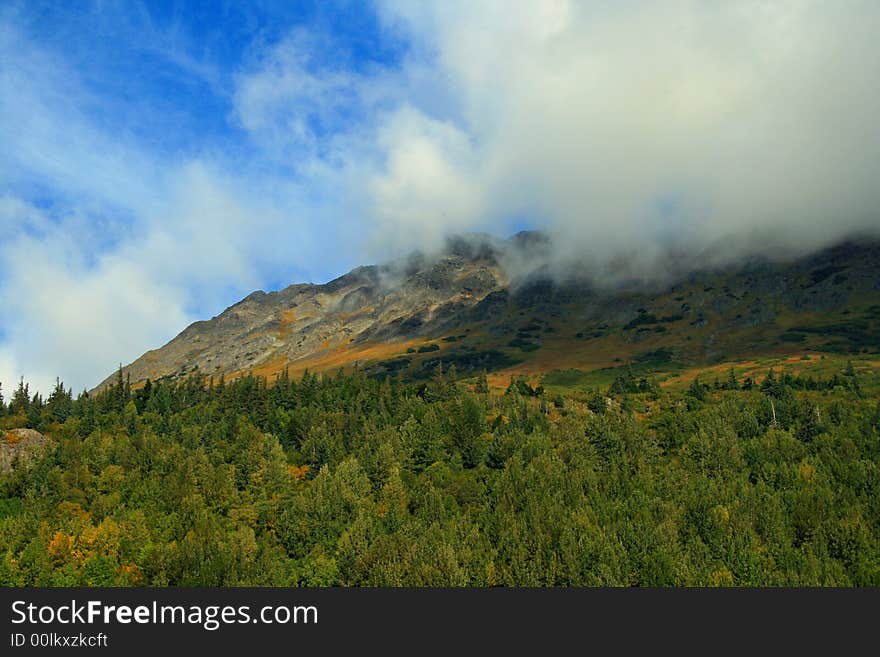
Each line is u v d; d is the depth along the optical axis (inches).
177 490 6343.5
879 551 4847.4
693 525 5354.3
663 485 6190.9
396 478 6678.2
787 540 5049.2
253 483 6815.9
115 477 6884.8
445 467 7150.6
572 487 6072.8
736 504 5511.8
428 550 5044.3
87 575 4948.3
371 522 5689.0
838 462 6259.8
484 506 5979.3
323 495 6210.6
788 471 6166.3
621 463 6919.3
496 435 7819.9
